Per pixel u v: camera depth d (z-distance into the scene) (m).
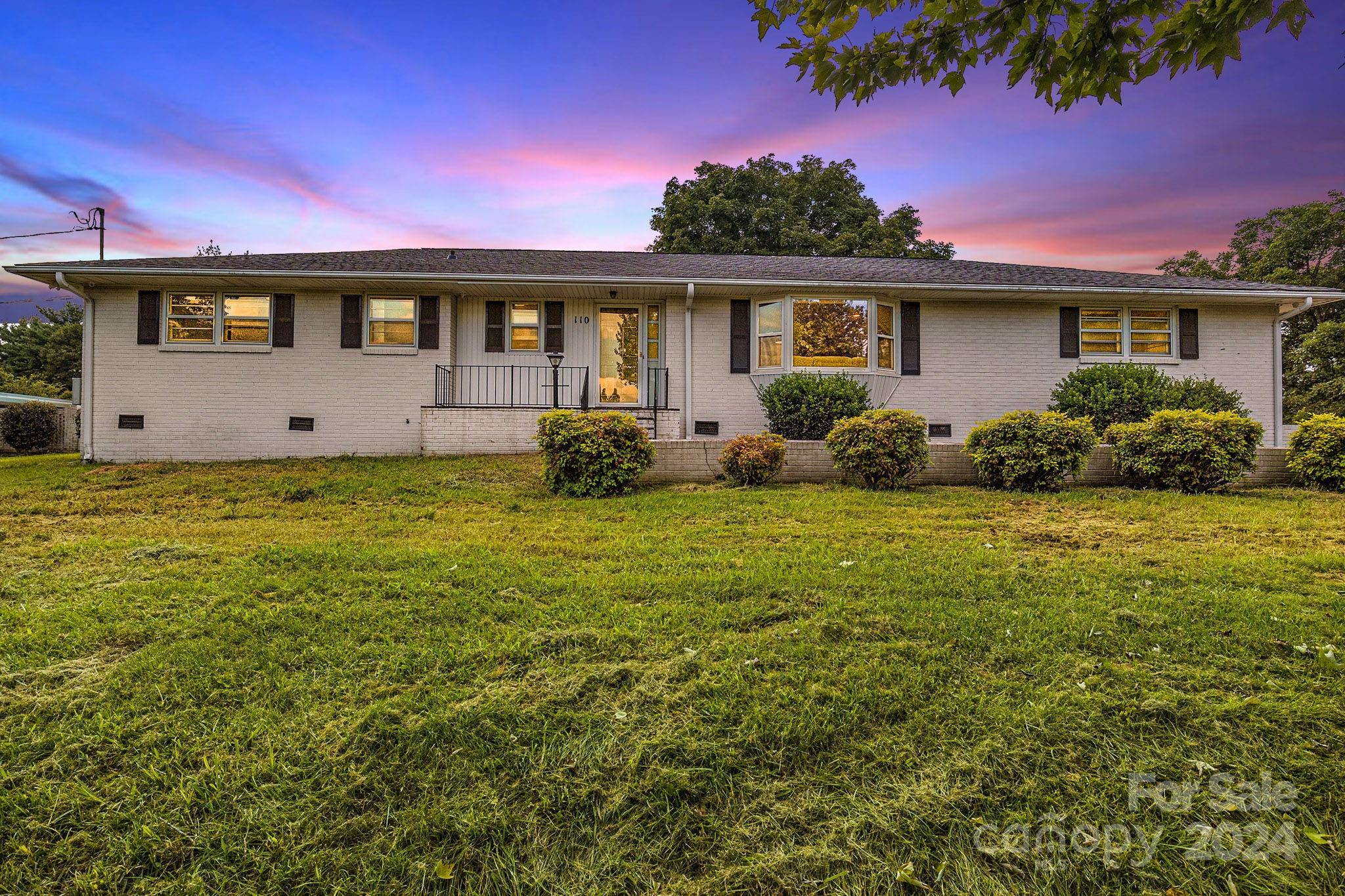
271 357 10.06
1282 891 1.40
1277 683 2.25
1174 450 6.83
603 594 3.31
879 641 2.68
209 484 7.21
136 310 9.86
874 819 1.64
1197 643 2.60
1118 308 10.88
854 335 10.25
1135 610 3.00
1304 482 7.28
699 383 10.66
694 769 1.83
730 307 10.74
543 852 1.56
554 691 2.26
